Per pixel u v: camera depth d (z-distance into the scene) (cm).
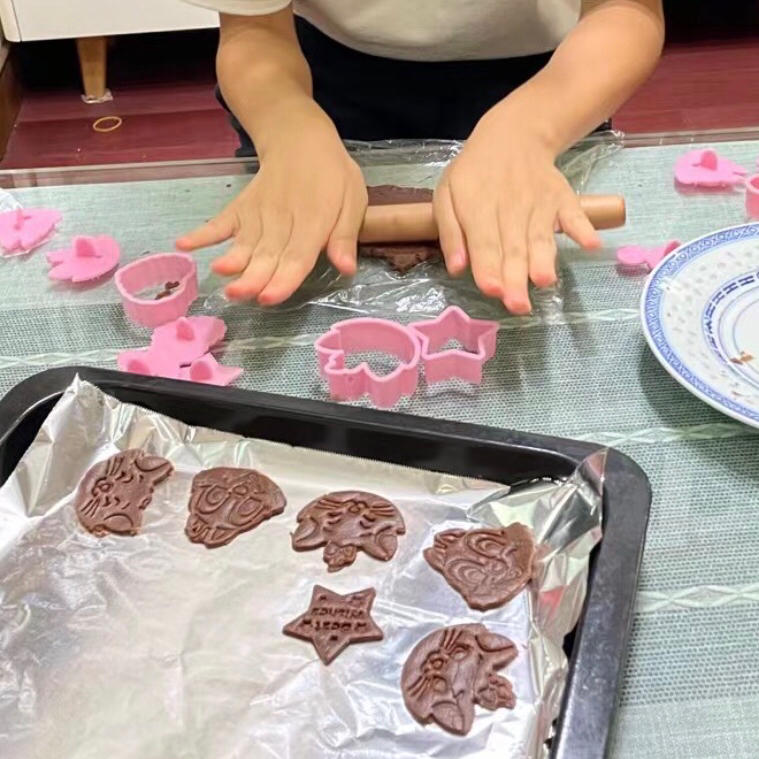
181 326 73
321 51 109
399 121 110
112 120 210
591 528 56
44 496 63
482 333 71
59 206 88
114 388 67
